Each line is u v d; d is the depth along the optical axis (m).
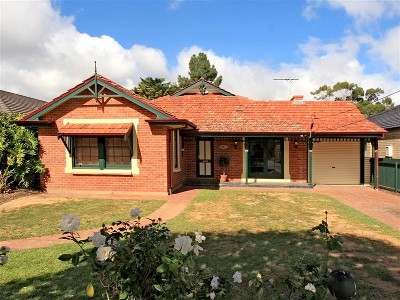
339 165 18.52
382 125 24.11
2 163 14.30
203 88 23.36
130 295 2.94
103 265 2.90
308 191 15.88
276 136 16.80
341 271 2.96
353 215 10.69
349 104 20.14
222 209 11.59
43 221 9.88
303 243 7.67
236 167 18.44
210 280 3.22
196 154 18.69
